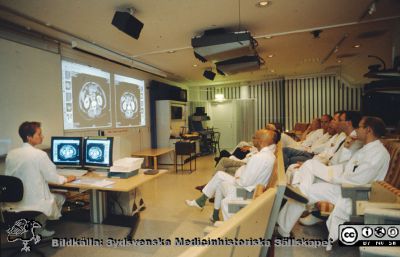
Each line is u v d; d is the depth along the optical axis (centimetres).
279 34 371
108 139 266
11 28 306
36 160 226
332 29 356
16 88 310
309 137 517
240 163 372
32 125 236
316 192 233
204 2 262
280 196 121
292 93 780
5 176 207
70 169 283
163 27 331
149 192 403
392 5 280
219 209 280
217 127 893
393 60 338
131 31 278
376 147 218
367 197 204
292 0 265
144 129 616
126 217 302
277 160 239
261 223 106
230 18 307
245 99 855
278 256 211
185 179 487
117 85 516
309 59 543
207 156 778
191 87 924
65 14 283
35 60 334
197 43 323
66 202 353
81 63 419
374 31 366
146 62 543
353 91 704
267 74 738
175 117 682
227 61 412
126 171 257
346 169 238
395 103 411
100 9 272
